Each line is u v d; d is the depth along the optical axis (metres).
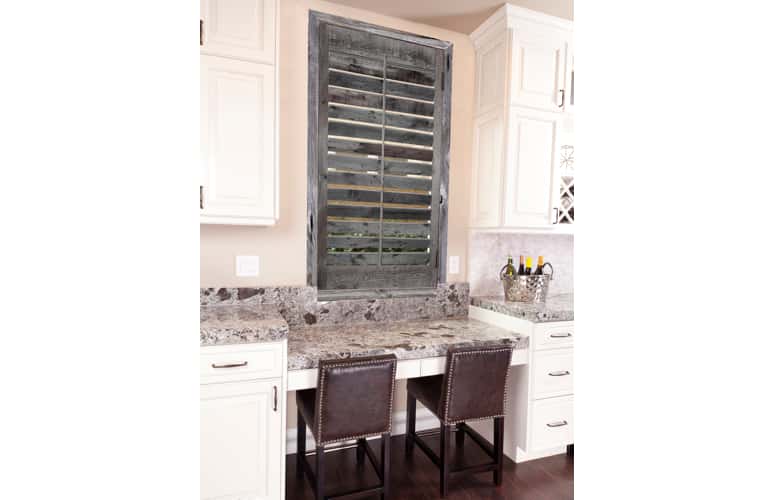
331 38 2.28
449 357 1.85
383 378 1.71
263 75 1.82
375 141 2.40
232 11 1.77
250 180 1.82
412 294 2.54
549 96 2.45
